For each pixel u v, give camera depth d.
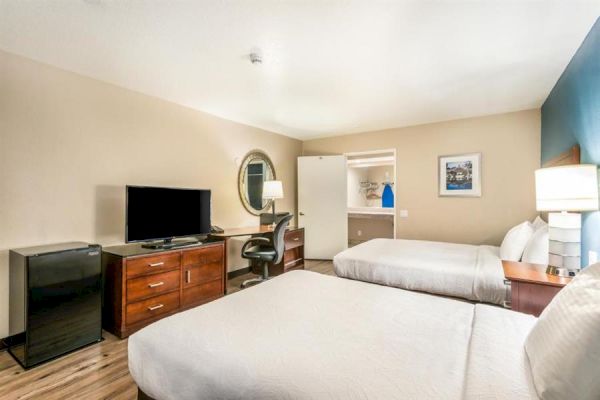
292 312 1.51
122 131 2.98
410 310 1.54
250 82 2.88
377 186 7.25
